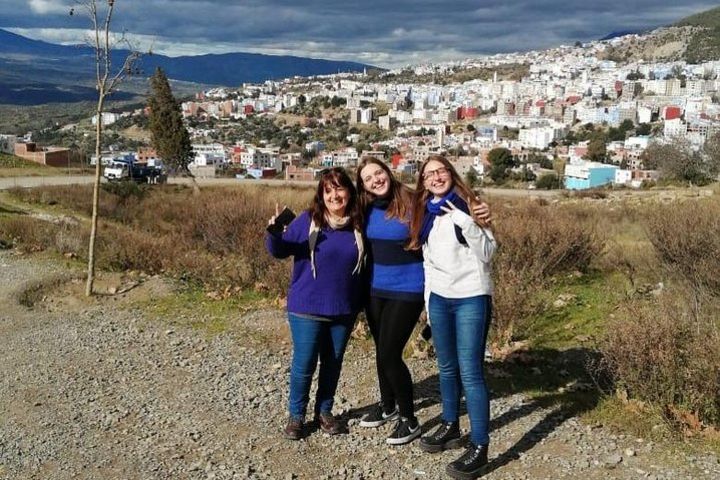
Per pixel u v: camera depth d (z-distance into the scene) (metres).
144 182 34.16
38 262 10.13
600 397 4.50
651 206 16.48
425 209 3.61
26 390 5.12
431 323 3.67
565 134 118.12
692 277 6.57
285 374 5.29
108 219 18.06
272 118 157.50
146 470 3.81
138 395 4.95
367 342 5.86
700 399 3.99
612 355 4.41
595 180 60.75
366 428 4.23
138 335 6.45
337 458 3.90
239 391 4.96
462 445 3.93
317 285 3.94
